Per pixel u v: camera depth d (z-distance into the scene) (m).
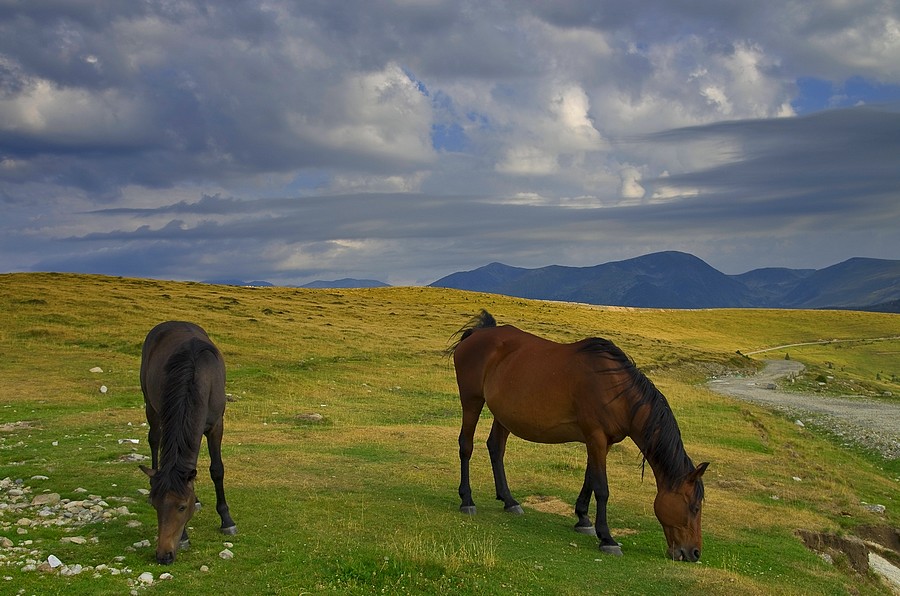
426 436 18.59
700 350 69.19
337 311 59.66
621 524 11.23
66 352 29.97
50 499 9.55
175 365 7.82
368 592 7.00
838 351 94.75
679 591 8.01
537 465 15.68
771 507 13.48
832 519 13.54
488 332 11.33
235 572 7.14
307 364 33.41
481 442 18.36
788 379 51.84
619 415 9.54
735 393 42.53
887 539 13.34
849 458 22.83
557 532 10.22
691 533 9.26
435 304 83.00
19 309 38.12
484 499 11.89
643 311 120.00
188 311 44.66
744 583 8.41
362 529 8.98
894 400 40.44
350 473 13.09
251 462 13.58
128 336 34.12
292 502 10.16
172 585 6.68
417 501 11.11
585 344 9.98
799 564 10.15
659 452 9.36
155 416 9.42
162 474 7.18
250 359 33.03
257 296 64.56
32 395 22.03
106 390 23.55
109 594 6.33
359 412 24.25
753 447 21.89
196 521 8.82
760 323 119.88
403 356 38.66
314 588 6.89
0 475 11.10
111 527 8.45
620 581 8.16
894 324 122.00
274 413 22.16
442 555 8.04
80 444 14.99
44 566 6.82
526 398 10.05
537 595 7.42
